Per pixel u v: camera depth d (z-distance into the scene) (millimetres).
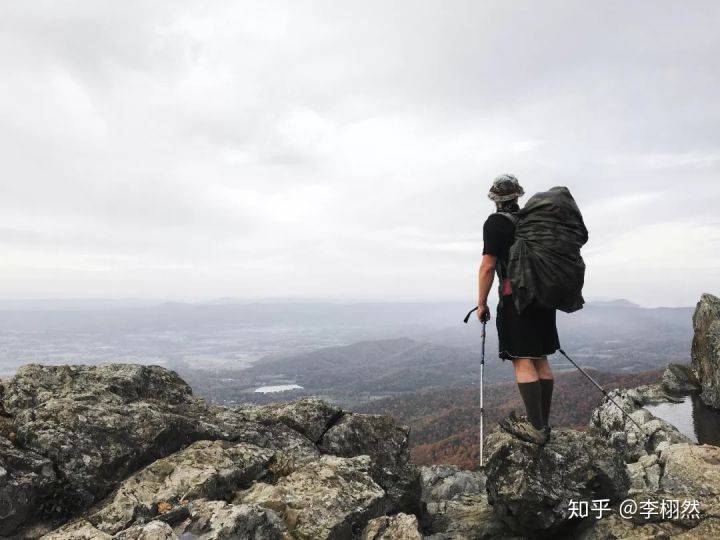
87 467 2941
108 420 3225
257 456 3520
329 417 4332
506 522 3373
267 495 3062
